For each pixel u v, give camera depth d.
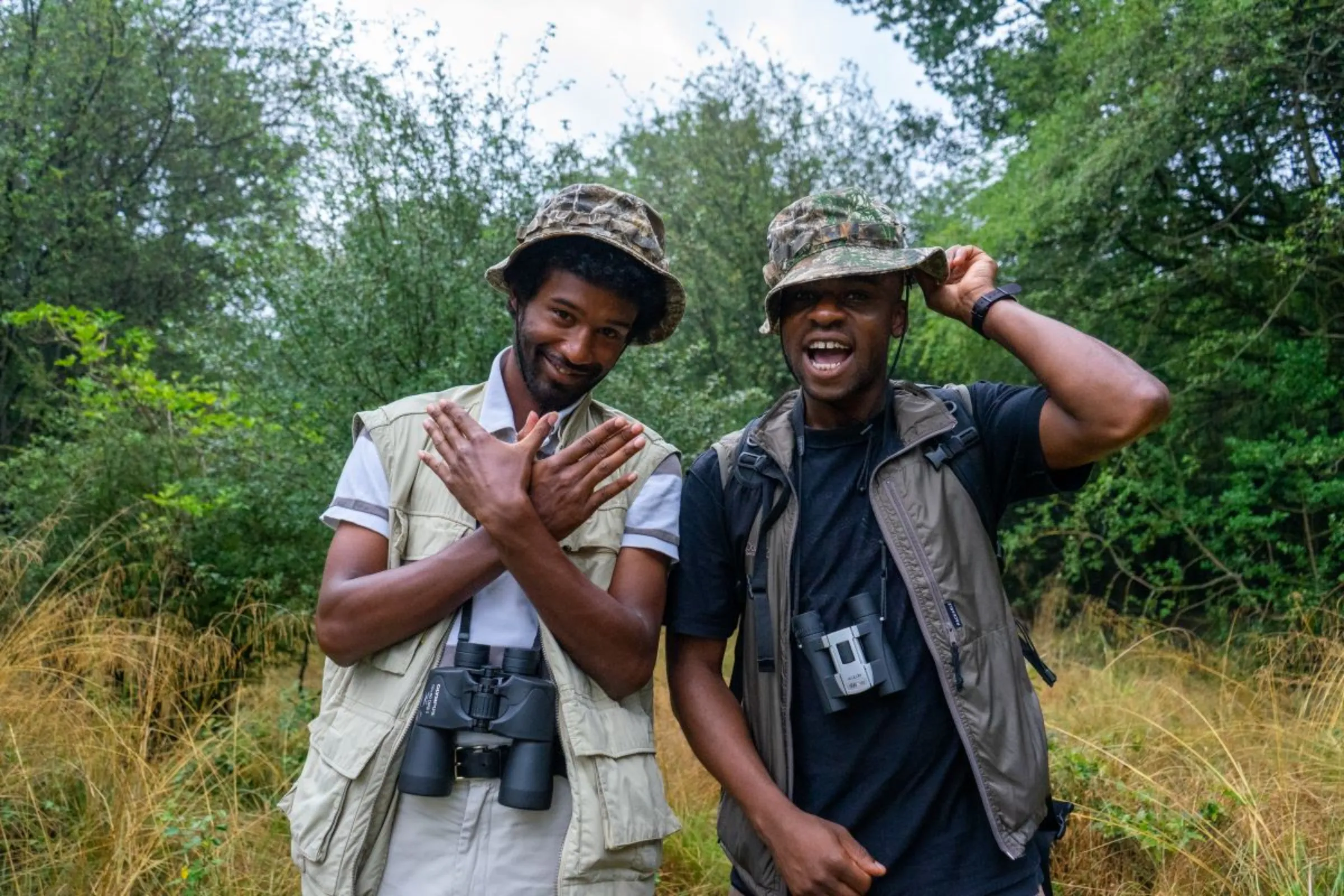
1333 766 3.75
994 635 1.72
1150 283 7.65
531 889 1.58
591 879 1.58
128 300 12.51
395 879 1.60
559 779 1.64
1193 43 6.78
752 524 1.82
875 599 1.73
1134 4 7.42
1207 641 7.39
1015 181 8.82
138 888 3.07
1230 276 7.60
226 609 5.21
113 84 11.56
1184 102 6.91
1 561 4.48
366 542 1.69
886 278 1.81
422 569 1.58
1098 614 7.80
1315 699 4.70
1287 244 6.48
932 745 1.69
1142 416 1.59
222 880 3.08
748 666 1.82
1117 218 7.85
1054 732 4.20
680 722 1.85
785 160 12.37
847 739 1.71
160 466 5.58
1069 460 1.72
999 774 1.65
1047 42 9.50
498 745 1.58
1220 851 3.24
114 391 5.88
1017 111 9.84
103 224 11.23
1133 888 3.25
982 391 1.86
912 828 1.66
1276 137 7.27
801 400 1.90
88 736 3.62
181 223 12.69
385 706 1.61
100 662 4.07
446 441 1.58
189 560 5.24
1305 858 3.05
